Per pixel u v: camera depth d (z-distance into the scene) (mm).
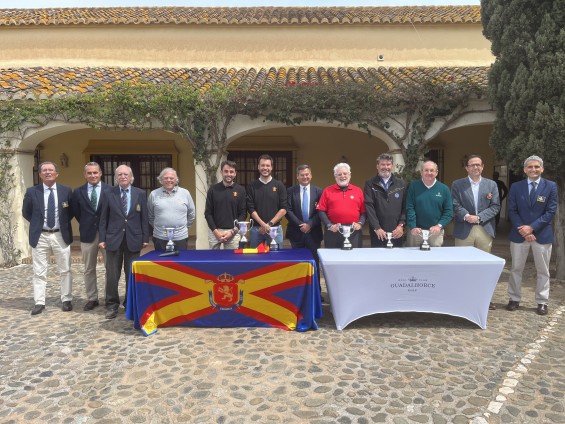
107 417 3131
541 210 5207
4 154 8266
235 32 11992
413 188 5512
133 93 8180
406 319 5047
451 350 4199
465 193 5547
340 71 11070
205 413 3168
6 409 3242
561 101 6254
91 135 11297
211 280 4688
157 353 4148
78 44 11938
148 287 4672
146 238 5453
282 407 3232
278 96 8258
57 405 3293
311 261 4637
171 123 8328
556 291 6266
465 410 3195
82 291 6473
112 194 5277
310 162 11555
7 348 4336
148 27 11938
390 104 8273
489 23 7230
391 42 12047
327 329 4742
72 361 4023
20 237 8477
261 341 4398
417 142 8367
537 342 4398
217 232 5719
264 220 5816
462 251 5059
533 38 6582
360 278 4629
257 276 4668
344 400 3318
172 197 5488
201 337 4512
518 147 6750
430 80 8375
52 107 8102
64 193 5508
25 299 6094
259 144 11297
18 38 11898
